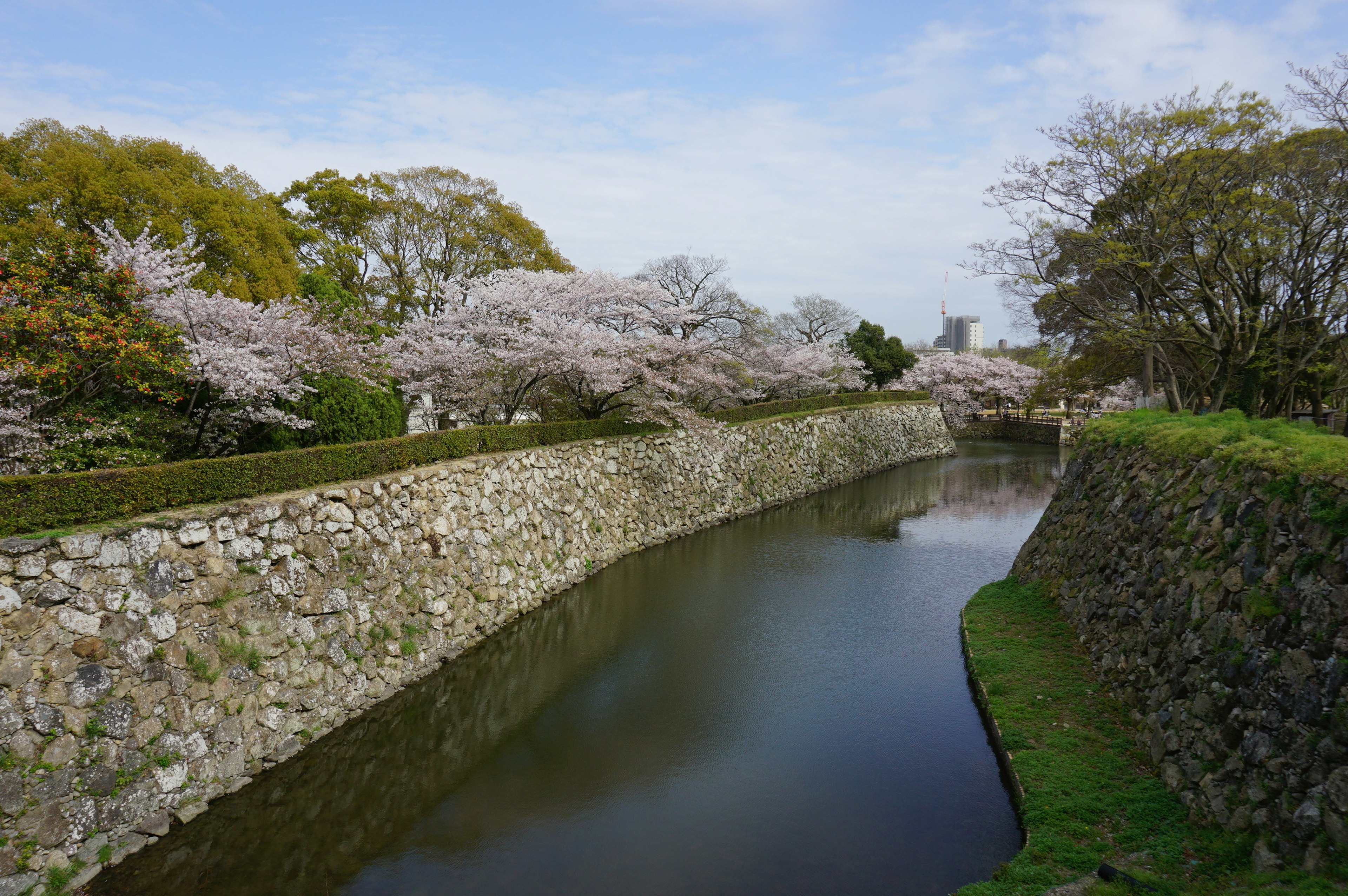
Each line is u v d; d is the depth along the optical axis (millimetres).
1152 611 7957
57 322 7715
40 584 5832
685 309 21250
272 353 10562
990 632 11086
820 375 35469
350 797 7293
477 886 5984
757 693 9789
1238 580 6336
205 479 7711
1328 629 5000
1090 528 11312
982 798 7246
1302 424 10102
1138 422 11766
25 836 5355
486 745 8406
